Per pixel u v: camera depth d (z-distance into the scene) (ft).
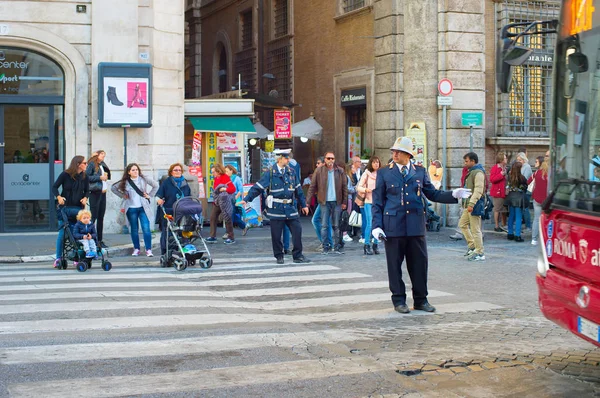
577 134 19.07
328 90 83.71
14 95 57.36
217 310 29.32
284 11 94.99
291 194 43.91
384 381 19.56
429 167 67.97
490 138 69.77
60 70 58.34
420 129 69.21
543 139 71.10
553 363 21.44
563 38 20.38
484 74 69.87
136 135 59.26
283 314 29.04
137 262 44.45
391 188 28.78
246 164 72.38
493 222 69.72
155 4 61.26
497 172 62.69
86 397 17.94
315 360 21.58
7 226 57.36
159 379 19.54
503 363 21.38
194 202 41.32
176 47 63.21
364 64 76.33
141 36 59.36
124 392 18.39
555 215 19.74
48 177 58.18
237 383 19.29
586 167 18.43
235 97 76.33
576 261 18.43
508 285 36.22
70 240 40.42
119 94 57.77
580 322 18.22
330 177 48.88
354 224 52.31
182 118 64.03
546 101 72.23
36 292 32.60
